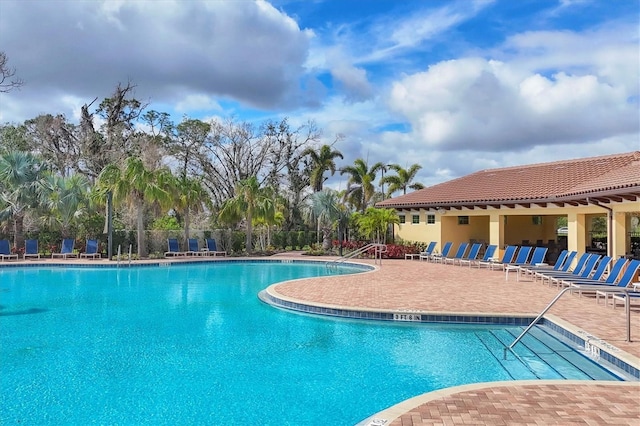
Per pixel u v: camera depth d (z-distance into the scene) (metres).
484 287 13.92
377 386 6.52
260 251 28.59
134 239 26.11
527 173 24.89
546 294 12.59
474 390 5.44
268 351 8.11
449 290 13.30
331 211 28.67
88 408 5.67
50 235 25.06
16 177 24.42
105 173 24.03
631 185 12.55
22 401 5.87
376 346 8.45
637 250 18.44
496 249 21.09
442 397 5.22
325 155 36.03
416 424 4.50
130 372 6.98
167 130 42.50
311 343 8.63
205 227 30.97
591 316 9.59
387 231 28.11
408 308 10.52
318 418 5.48
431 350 8.21
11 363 7.33
